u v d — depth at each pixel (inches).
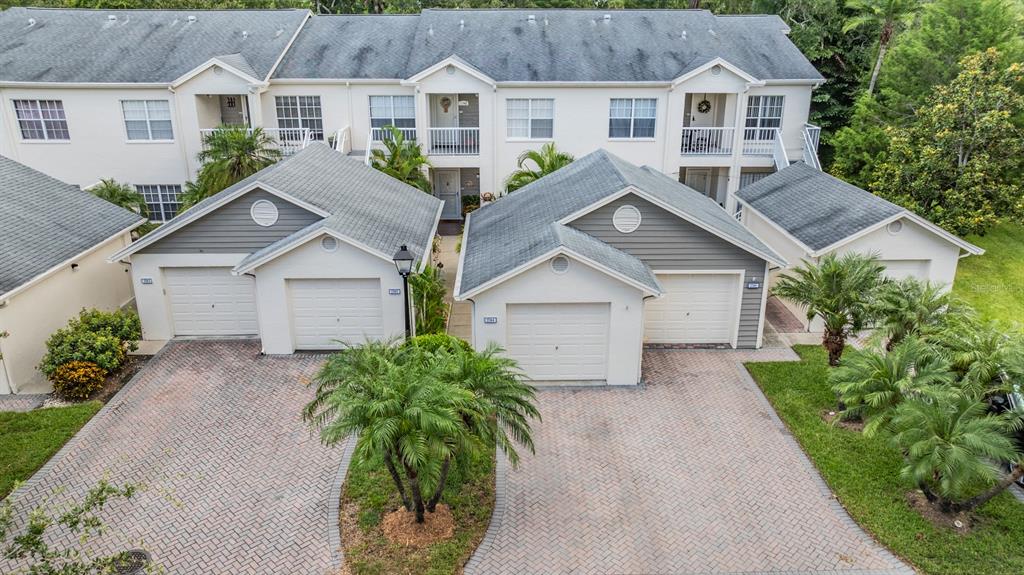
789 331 758.5
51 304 674.2
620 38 1124.5
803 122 1101.1
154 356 689.0
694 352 708.0
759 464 519.2
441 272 929.5
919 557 422.3
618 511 466.6
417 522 449.1
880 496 478.6
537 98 1058.1
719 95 1173.1
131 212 844.6
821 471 507.8
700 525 453.7
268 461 521.7
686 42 1120.8
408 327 591.5
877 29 1272.1
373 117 1087.6
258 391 622.5
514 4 1732.3
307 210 692.7
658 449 537.6
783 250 834.2
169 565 418.6
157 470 510.6
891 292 584.4
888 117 1148.5
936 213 918.4
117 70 1028.5
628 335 624.4
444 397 385.1
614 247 679.1
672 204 672.4
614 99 1062.4
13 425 565.3
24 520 457.1
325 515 462.3
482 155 1084.5
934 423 435.8
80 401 605.9
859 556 426.3
